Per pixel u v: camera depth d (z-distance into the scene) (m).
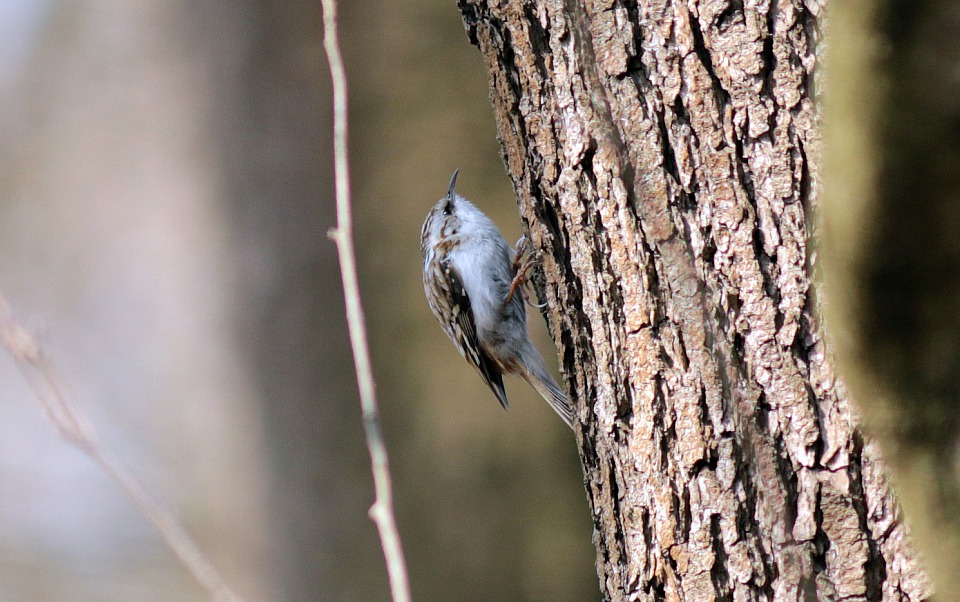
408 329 9.43
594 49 4.40
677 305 4.24
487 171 9.34
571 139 4.55
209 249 10.70
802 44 3.97
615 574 4.66
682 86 4.19
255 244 9.98
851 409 3.85
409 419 9.33
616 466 4.56
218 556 12.60
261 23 10.12
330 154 9.87
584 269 4.60
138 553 15.12
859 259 3.12
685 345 4.23
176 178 11.70
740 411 4.07
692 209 4.20
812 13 3.96
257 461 10.10
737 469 4.11
